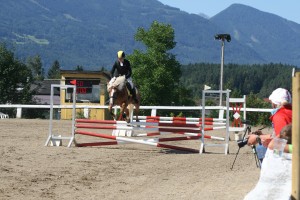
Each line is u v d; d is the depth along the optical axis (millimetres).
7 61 48031
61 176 11938
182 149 16953
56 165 13367
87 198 9938
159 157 15648
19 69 48406
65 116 42562
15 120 30812
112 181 11641
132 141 17109
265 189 7301
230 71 151000
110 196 10172
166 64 52375
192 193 10555
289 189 7215
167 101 52094
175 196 10266
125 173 12672
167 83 51625
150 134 20562
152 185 11328
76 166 13336
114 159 14852
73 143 18578
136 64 52500
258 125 30672
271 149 7352
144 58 51781
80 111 39688
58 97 82562
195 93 123625
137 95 18250
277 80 144750
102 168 13219
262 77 148125
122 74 17984
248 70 150375
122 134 21672
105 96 44688
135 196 10219
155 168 13516
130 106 17922
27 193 10109
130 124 17375
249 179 12133
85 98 44312
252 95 41844
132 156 15664
